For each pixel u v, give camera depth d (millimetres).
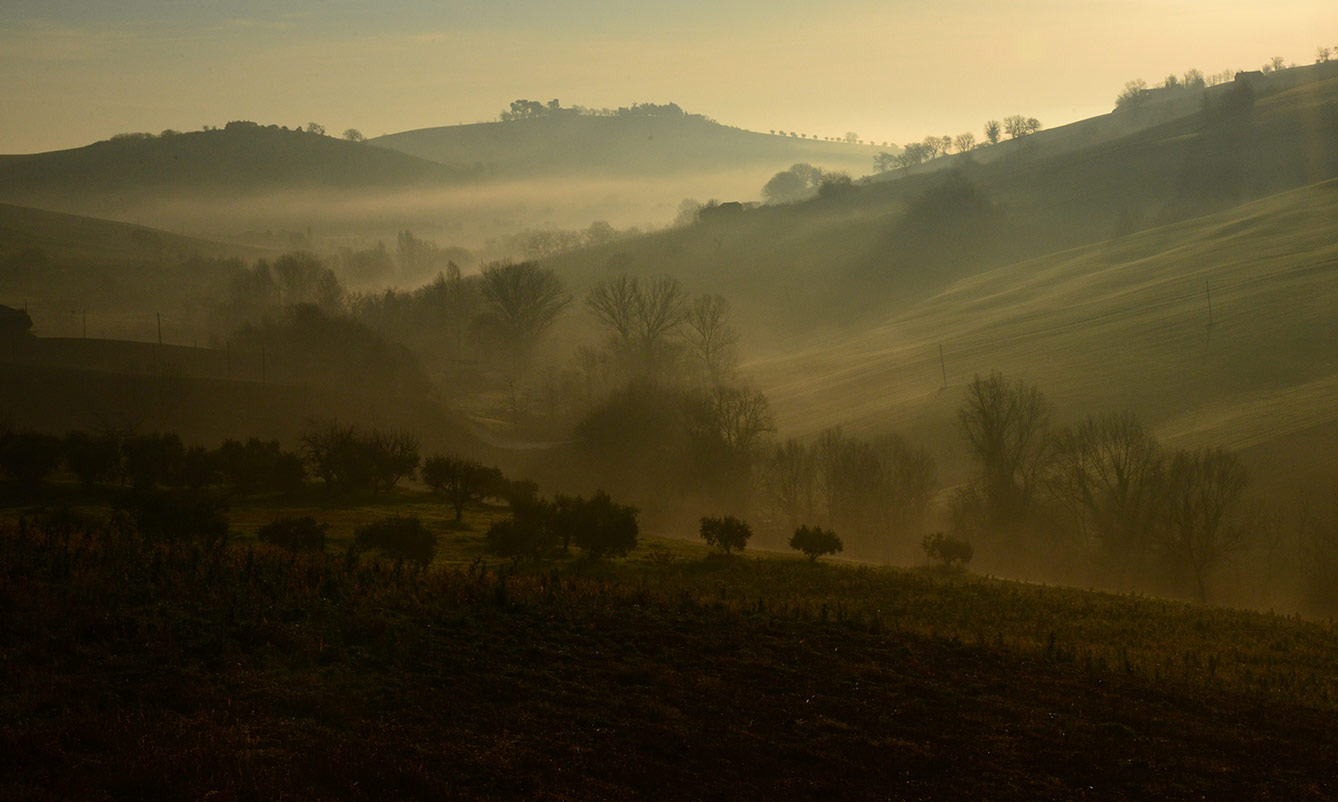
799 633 26859
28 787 14000
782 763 17219
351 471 60750
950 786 16750
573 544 51812
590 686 20594
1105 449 73875
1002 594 43625
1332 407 86125
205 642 20688
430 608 25266
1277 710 23156
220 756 15203
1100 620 38219
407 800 14781
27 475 52625
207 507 38688
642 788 15766
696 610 28781
